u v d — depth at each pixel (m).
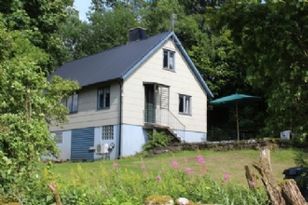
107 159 25.06
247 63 5.88
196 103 29.88
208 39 37.16
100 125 26.84
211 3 43.94
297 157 8.79
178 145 23.55
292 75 5.46
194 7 44.97
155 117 27.08
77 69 30.72
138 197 7.02
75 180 7.91
